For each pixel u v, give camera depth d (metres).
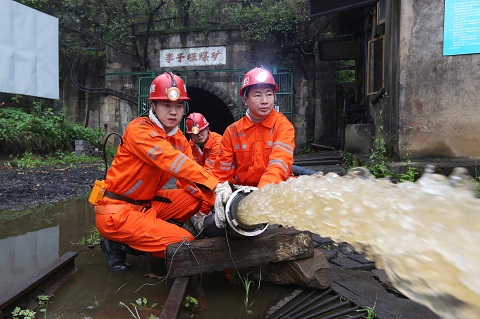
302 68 14.48
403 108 6.44
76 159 12.88
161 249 2.91
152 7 15.68
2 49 10.70
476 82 6.23
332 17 13.16
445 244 0.87
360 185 1.34
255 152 3.34
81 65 16.39
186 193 3.41
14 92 11.12
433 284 0.88
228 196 2.42
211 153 5.46
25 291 2.41
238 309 2.41
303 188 1.62
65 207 5.87
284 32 14.21
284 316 2.30
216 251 2.60
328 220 1.37
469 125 6.28
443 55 6.30
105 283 2.83
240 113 15.04
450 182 1.06
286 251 2.67
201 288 2.76
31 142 12.12
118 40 15.62
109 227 2.96
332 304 2.44
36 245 3.83
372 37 9.66
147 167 2.98
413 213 1.03
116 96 16.09
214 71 15.05
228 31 15.00
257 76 3.18
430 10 6.29
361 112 11.77
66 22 16.88
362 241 1.21
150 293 2.64
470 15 6.13
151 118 2.99
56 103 16.34
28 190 7.24
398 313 2.23
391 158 6.80
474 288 0.78
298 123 14.51
